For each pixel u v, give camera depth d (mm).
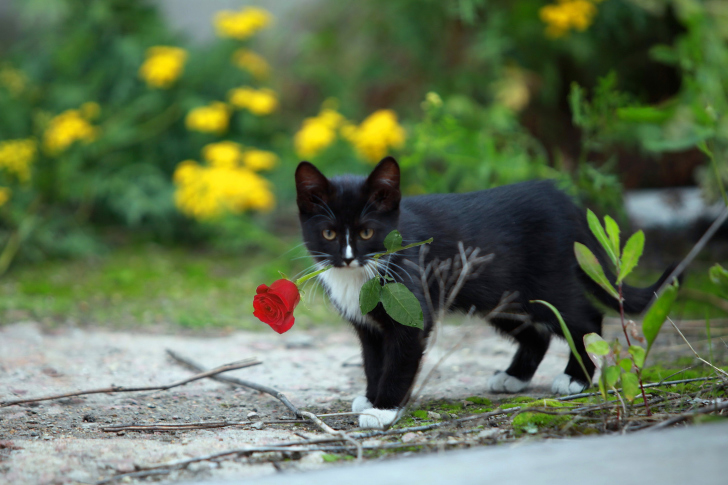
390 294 2703
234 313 5074
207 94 7414
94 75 7422
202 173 6254
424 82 7504
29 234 6367
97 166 7086
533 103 7332
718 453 1759
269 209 6734
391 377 2875
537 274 3141
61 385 3361
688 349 3820
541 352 3334
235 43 7461
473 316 3242
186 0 9484
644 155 6469
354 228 2959
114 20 7531
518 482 1683
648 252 6055
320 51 8258
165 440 2508
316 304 5316
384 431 2523
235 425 2721
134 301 5344
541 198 3240
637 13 6664
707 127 4277
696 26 5664
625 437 1950
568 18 6203
